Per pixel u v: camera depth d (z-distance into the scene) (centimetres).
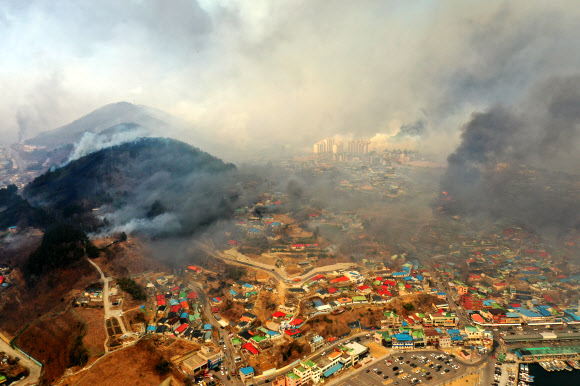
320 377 17088
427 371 17775
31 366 16938
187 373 16900
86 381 15662
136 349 17612
